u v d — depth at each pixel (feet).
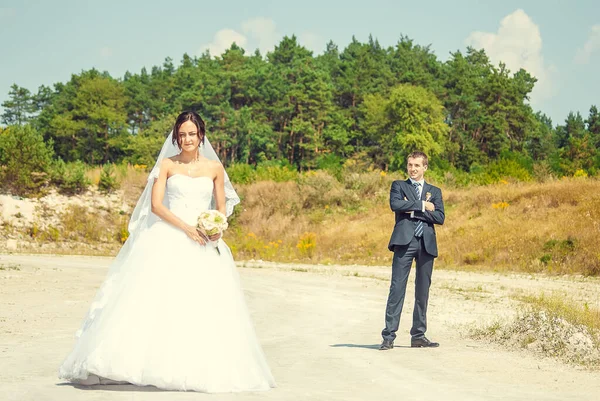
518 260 89.40
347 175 152.66
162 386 19.92
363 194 145.69
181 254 21.54
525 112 400.26
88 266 79.25
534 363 26.61
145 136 366.43
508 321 37.01
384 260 104.68
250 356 21.01
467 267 89.15
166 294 20.86
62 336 31.89
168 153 23.17
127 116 451.12
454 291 59.72
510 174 166.81
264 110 400.47
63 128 386.32
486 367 25.54
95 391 19.47
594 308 43.96
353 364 25.76
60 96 422.00
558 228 95.40
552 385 22.38
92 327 20.67
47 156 141.79
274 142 371.76
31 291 52.60
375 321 40.55
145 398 18.62
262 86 404.57
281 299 52.21
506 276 76.74
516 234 97.55
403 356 27.76
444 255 97.25
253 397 19.24
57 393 18.98
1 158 138.10
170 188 22.72
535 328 32.40
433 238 30.04
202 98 385.70
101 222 135.03
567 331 31.32
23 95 475.31
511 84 399.24
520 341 31.40
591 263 79.41
